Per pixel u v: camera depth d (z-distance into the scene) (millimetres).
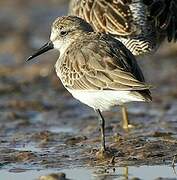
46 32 26891
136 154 13266
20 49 24547
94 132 15438
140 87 12164
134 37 15547
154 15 15594
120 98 12570
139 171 12320
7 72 21828
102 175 12164
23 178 12219
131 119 16625
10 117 17078
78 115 17281
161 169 12398
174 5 16219
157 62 22312
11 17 29438
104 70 12734
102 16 15977
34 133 15414
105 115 17125
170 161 12844
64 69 13648
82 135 15125
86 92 13102
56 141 14688
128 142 14031
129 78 12367
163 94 19000
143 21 15508
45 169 12703
